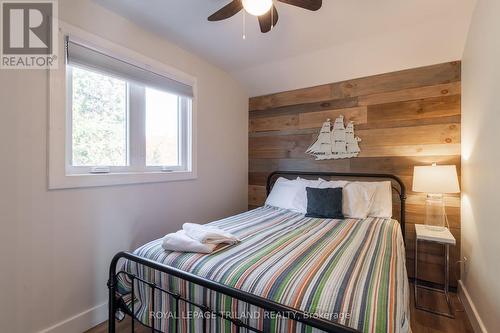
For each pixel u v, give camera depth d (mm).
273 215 2271
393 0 1647
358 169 2609
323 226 1874
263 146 3211
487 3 1434
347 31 2033
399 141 2412
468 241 1876
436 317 1762
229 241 1397
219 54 2457
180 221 2312
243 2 1297
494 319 1312
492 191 1342
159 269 1054
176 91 2248
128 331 1588
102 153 1759
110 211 1747
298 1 1350
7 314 1275
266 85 3061
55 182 1439
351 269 1059
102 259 1694
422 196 2312
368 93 2564
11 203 1285
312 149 2867
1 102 1250
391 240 1547
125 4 1671
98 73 1674
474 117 1719
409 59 2279
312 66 2615
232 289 875
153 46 2039
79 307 1570
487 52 1428
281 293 899
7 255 1273
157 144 2160
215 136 2754
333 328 697
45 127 1404
